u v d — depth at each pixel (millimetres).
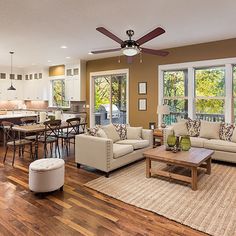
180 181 3629
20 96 10102
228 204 2844
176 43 5559
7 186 3459
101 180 3703
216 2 3242
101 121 7934
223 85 5559
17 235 2232
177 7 3396
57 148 5809
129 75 6930
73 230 2320
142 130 5160
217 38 5152
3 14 3654
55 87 9320
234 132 4766
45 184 3064
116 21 3965
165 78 6430
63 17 3781
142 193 3197
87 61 7922
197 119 5730
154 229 2342
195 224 2412
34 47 5840
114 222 2475
